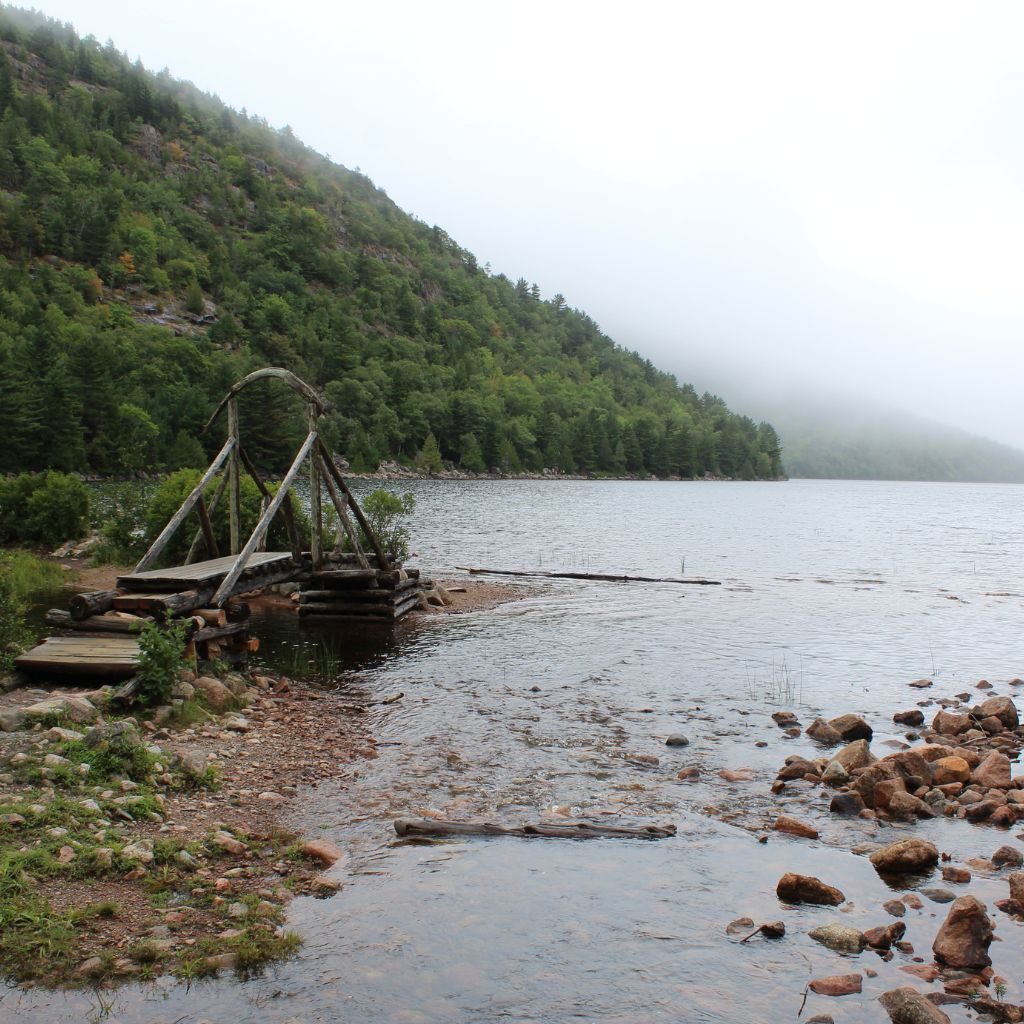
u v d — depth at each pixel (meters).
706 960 5.72
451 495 92.19
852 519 73.94
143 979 5.19
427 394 179.50
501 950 5.75
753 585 28.23
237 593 14.21
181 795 8.16
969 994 5.38
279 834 7.53
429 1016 4.97
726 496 125.75
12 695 10.42
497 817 8.15
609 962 5.65
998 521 74.31
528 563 32.75
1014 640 18.94
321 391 168.88
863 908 6.51
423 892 6.55
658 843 7.66
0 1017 4.75
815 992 5.36
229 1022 4.82
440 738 10.66
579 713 12.02
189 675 11.51
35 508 29.53
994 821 8.34
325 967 5.45
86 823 7.05
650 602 23.34
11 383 82.50
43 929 5.56
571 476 194.25
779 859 7.39
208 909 6.10
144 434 101.06
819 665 15.84
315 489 19.16
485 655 15.92
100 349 117.31
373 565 20.70
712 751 10.45
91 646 11.38
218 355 159.88
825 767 9.70
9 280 156.50
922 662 16.41
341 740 10.52
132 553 26.28
